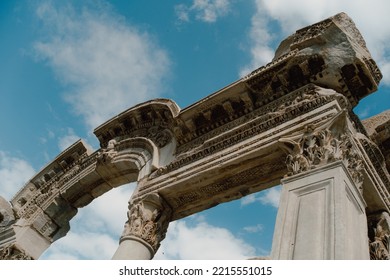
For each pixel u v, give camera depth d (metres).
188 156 15.13
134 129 19.91
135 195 15.57
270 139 12.70
